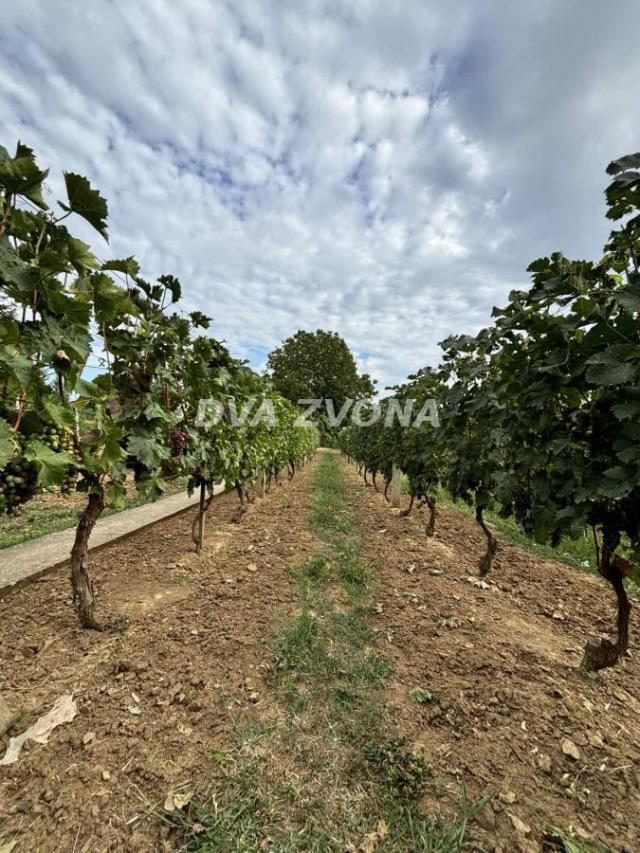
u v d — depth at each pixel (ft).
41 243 4.59
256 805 4.31
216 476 12.65
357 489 29.07
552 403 5.08
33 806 4.22
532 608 9.19
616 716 5.66
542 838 4.00
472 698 5.98
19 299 4.36
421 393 14.92
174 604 8.89
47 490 5.72
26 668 6.55
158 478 8.69
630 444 3.91
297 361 110.93
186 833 3.98
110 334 7.36
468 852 3.87
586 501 4.79
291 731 5.33
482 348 7.72
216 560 12.03
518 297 6.26
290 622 8.08
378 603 9.24
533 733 5.29
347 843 3.96
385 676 6.48
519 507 6.97
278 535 15.07
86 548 7.66
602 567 5.65
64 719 5.41
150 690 6.01
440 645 7.42
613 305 4.43
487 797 4.39
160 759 4.84
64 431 5.62
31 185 3.90
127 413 7.82
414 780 4.58
